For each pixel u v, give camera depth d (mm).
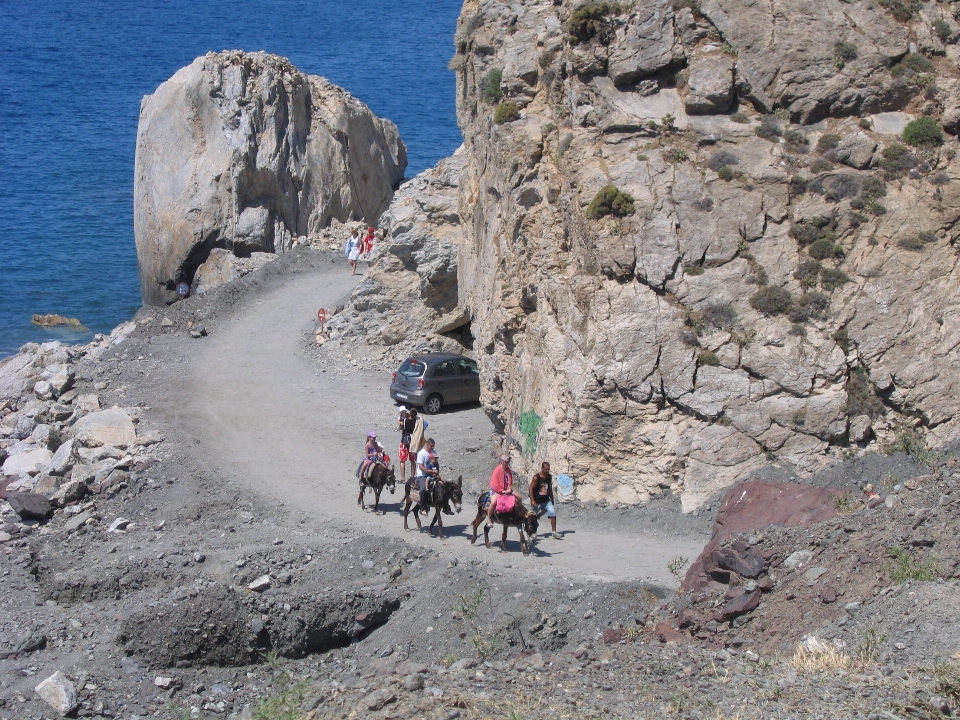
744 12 34094
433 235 46062
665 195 31906
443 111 156625
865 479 28516
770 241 31359
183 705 21594
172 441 36406
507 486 26891
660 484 29859
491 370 36500
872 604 18922
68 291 72625
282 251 66062
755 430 29484
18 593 26438
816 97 33500
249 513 31344
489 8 37406
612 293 31234
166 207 66000
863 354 30016
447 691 16562
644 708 15656
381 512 31094
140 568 26969
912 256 30938
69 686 21297
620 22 34125
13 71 177000
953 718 14297
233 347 48500
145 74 179875
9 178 106062
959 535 20062
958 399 29656
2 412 42438
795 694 15625
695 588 21859
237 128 66062
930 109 33438
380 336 47031
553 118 34375
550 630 22562
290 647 23359
